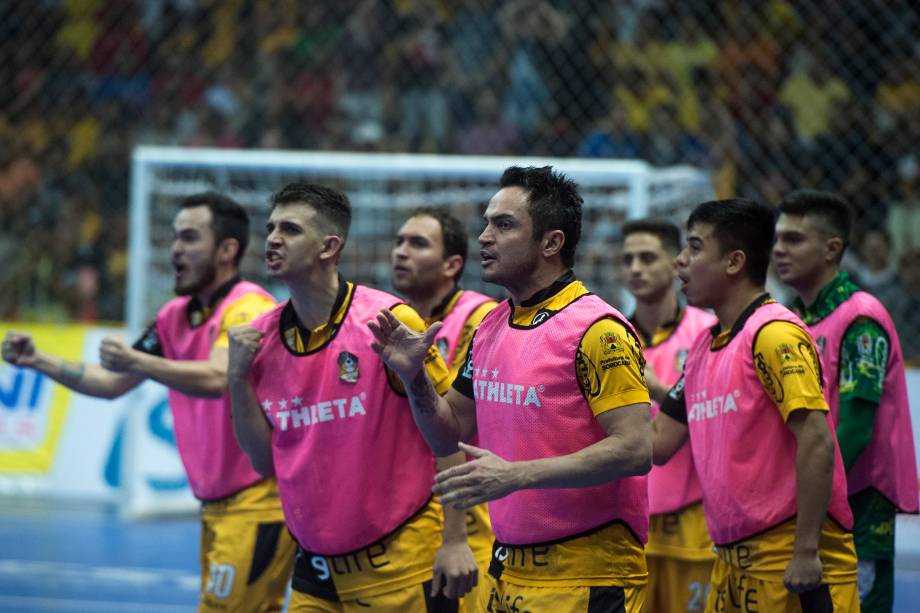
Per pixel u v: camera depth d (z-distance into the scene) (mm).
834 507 11734
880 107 31922
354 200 29641
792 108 32969
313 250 12188
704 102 34719
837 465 11867
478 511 15625
